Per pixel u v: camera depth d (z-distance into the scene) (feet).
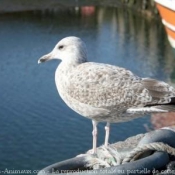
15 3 149.89
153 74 82.43
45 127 54.44
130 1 149.38
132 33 120.26
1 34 119.75
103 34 120.57
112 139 47.91
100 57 97.09
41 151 47.78
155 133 15.24
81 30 126.62
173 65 86.99
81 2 155.94
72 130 53.01
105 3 155.53
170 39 71.87
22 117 58.08
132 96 15.83
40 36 118.11
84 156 15.33
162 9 69.67
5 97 67.10
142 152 14.46
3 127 54.80
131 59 93.25
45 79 77.61
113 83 15.94
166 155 14.25
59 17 141.28
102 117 16.48
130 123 51.57
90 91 16.06
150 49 100.68
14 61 92.73
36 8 148.87
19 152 47.60
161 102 15.65
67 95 16.65
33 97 66.54
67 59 16.75
